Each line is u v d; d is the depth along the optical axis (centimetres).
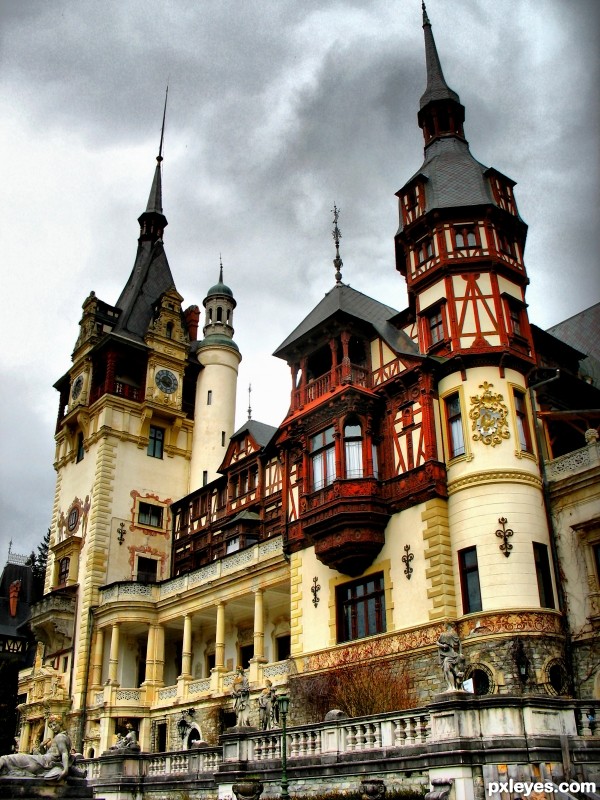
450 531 2536
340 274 3362
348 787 1673
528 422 2652
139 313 5019
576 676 2314
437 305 2827
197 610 3688
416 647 2436
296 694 2777
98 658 4003
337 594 2817
